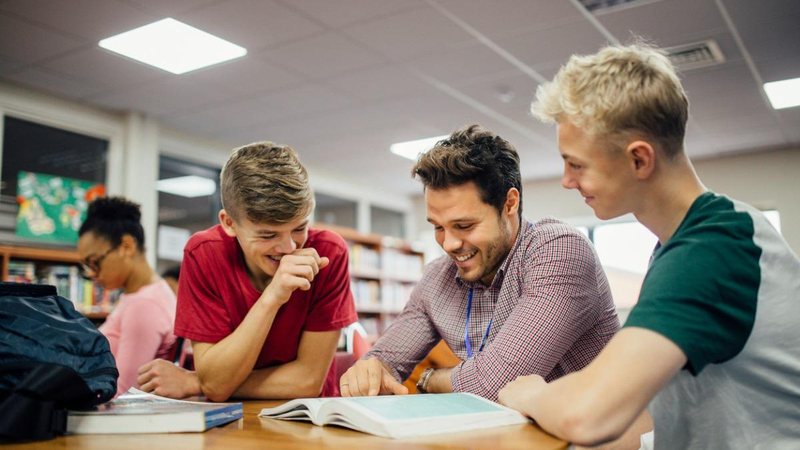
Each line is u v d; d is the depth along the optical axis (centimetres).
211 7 347
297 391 150
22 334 101
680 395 97
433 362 213
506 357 123
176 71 442
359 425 93
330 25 372
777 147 660
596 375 82
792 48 413
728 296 83
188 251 154
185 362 226
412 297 161
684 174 94
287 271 136
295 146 646
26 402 92
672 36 393
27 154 474
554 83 98
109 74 445
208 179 643
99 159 523
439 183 130
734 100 516
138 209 239
